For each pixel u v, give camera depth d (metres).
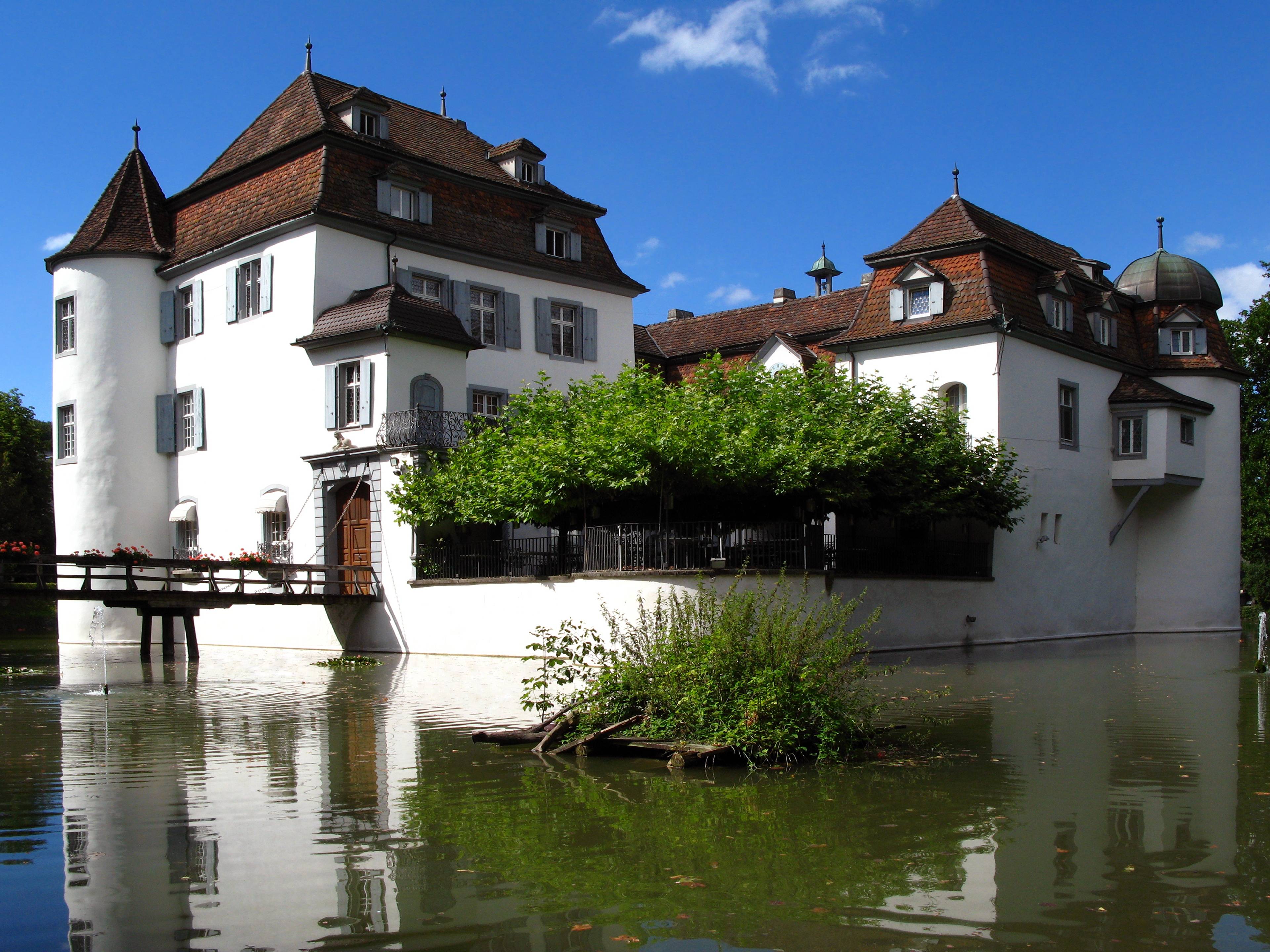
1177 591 32.12
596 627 20.38
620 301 33.16
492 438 23.09
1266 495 39.59
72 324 30.75
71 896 6.10
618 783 9.04
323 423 25.95
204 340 29.41
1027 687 15.97
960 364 27.50
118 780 9.20
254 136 30.22
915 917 5.64
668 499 20.83
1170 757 9.97
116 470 30.06
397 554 24.44
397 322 24.58
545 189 32.28
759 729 9.88
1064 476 29.34
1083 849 6.87
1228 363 33.25
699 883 6.24
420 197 28.31
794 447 20.39
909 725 12.03
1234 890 6.05
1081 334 30.52
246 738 11.51
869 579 22.72
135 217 30.95
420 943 5.38
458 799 8.43
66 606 30.44
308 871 6.53
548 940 5.39
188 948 5.33
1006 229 31.14
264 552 27.61
